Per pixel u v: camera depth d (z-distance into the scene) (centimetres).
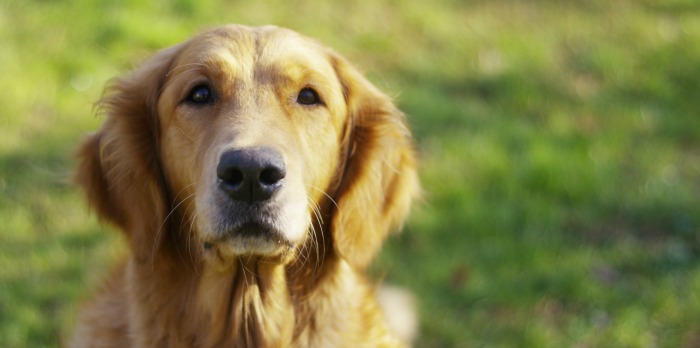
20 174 589
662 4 950
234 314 351
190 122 334
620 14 924
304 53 350
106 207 362
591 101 761
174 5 773
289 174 306
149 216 349
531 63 809
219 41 344
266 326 354
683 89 798
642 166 673
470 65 795
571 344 501
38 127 629
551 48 841
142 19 741
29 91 655
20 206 564
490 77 777
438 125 691
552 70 804
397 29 837
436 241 571
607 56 826
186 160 334
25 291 500
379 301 423
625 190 641
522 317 520
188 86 336
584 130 713
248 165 289
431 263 552
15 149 608
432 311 518
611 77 805
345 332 366
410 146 397
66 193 577
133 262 356
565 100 759
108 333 374
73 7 739
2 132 619
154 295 352
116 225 361
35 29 715
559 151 660
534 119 728
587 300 532
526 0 934
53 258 527
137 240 349
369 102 382
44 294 501
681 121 743
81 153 367
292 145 317
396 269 545
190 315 354
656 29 896
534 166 634
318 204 353
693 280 546
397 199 385
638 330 507
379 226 378
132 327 358
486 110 728
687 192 645
